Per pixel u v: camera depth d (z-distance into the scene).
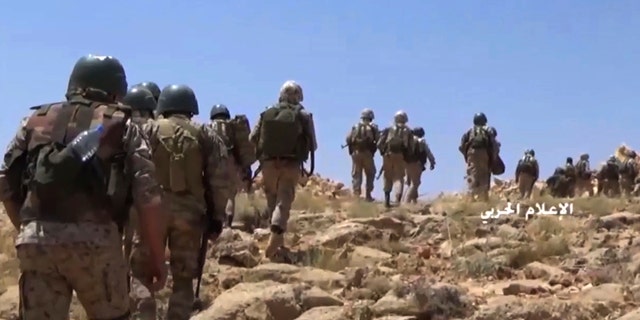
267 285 9.77
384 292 10.12
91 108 5.68
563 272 11.54
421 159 24.47
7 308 9.94
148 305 8.58
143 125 8.87
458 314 9.09
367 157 25.36
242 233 15.04
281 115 12.88
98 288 5.56
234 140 15.91
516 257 12.62
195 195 8.93
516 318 8.76
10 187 5.72
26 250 5.47
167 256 10.31
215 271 11.55
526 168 27.55
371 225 15.71
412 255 13.66
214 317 8.80
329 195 28.44
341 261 12.59
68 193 5.50
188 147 8.80
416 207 20.20
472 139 23.19
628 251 12.70
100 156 5.55
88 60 5.85
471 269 12.00
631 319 8.43
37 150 5.59
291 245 14.23
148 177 5.67
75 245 5.46
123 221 5.72
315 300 9.38
